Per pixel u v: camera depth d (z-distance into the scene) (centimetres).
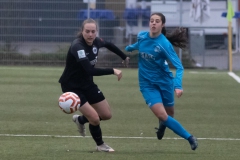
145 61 2892
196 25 9556
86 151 2909
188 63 8106
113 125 3775
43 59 8150
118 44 8156
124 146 3083
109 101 4912
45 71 7319
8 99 4934
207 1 8181
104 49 8100
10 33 8106
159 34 2864
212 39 8506
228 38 7975
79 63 2781
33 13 8094
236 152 2927
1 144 3067
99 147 2914
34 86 5828
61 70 7481
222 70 7994
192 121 3972
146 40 2873
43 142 3153
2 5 8050
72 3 8075
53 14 8094
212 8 10744
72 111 2745
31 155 2772
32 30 8112
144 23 8188
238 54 8875
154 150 2970
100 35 8162
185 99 5078
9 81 6212
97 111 2903
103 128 3662
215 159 2738
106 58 8106
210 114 4284
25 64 8144
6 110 4350
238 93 5506
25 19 8094
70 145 3081
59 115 4153
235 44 9712
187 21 8969
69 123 3828
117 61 8106
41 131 3519
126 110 4441
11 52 8138
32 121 3884
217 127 3738
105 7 8150
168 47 2822
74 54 2731
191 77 6888
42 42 8144
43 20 8106
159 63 2864
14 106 4556
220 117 4150
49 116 4103
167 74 2916
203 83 6294
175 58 2819
